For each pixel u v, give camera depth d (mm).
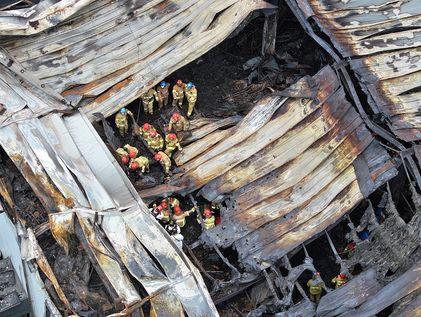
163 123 21188
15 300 15562
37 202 18297
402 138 18344
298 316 16406
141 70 20484
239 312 17797
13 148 17484
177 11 20703
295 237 17734
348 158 18594
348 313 15977
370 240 17656
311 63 22859
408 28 20188
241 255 17641
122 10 20062
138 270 15906
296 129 19047
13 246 16797
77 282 16625
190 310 15516
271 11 20938
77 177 17141
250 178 18641
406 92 19094
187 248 18734
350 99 19531
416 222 17031
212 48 21906
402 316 15484
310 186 18438
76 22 19672
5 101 18328
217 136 19453
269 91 22312
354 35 20078
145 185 19312
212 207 18875
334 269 18875
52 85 19500
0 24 18453
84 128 18375
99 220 16453
